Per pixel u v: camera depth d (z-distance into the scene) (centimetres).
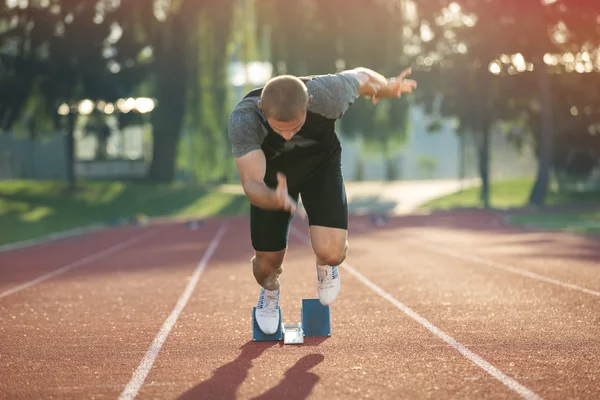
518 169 6072
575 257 1170
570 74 3966
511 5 3494
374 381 386
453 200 4303
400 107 3966
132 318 645
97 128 3956
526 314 618
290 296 768
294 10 3644
